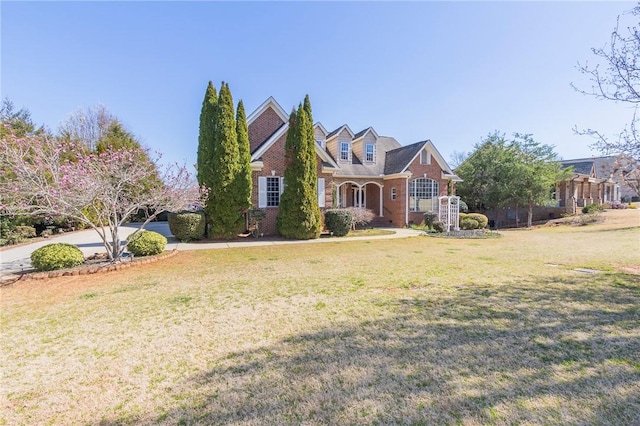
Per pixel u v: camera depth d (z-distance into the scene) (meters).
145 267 8.13
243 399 2.57
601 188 34.16
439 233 16.52
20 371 3.10
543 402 2.42
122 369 3.11
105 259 8.88
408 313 4.48
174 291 5.88
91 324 4.30
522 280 6.25
